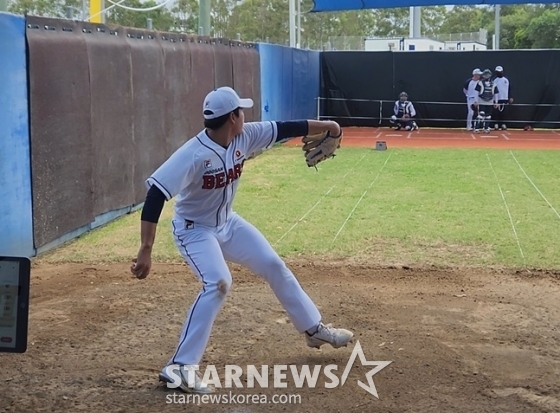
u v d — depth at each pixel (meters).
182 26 35.62
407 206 10.99
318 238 9.01
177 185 4.46
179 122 13.04
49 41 8.55
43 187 8.52
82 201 9.43
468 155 17.50
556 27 51.16
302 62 24.19
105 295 6.91
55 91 8.70
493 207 10.87
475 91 24.50
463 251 8.41
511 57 25.33
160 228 9.71
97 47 9.78
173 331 5.93
